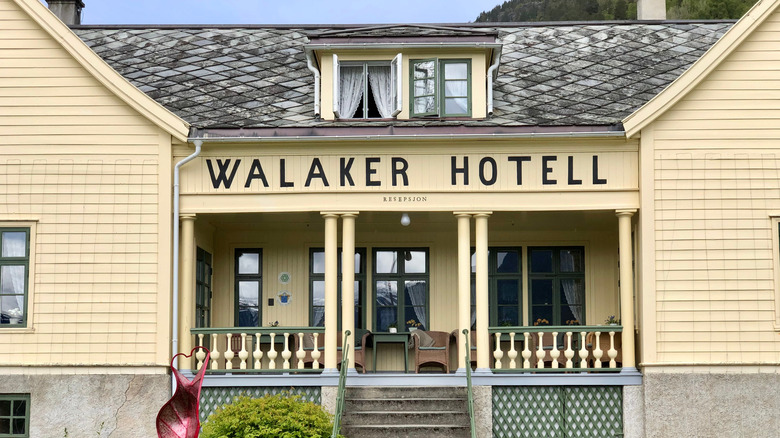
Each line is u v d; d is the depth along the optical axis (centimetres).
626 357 1576
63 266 1591
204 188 1619
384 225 1847
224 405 1446
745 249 1570
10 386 1570
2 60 1620
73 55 1606
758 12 1577
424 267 1909
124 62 1900
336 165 1620
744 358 1550
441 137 1588
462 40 1666
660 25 2028
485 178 1612
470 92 1673
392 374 1589
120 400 1564
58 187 1603
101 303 1584
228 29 2055
